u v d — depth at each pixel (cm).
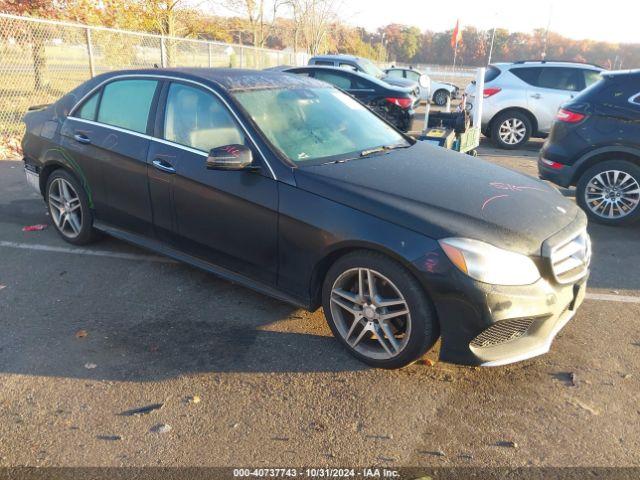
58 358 315
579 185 612
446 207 299
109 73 451
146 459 241
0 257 459
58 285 410
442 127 686
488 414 277
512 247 280
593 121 591
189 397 284
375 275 299
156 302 387
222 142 358
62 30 1153
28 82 1062
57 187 485
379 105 1108
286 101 390
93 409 272
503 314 273
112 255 470
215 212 359
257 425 265
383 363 308
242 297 398
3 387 288
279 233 329
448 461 244
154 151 392
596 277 455
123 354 321
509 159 988
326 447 251
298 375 305
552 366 321
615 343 348
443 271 273
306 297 333
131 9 1664
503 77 1093
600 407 285
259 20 2631
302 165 333
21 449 245
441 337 283
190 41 1430
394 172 339
